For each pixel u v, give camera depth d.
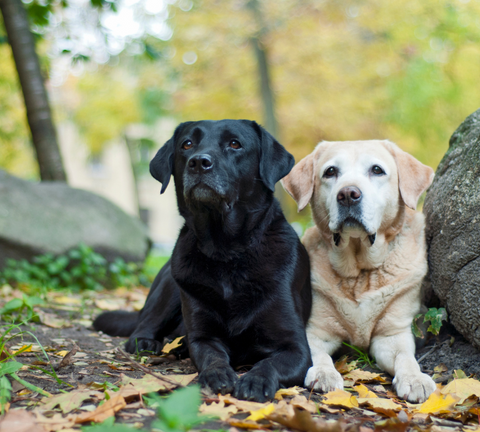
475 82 16.95
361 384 2.67
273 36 16.20
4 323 3.99
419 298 3.28
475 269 2.86
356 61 16.84
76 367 2.80
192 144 3.14
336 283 3.29
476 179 3.03
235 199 2.96
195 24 16.48
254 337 2.92
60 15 8.84
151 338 3.58
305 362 2.73
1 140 17.11
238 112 17.23
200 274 2.94
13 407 2.10
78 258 6.77
